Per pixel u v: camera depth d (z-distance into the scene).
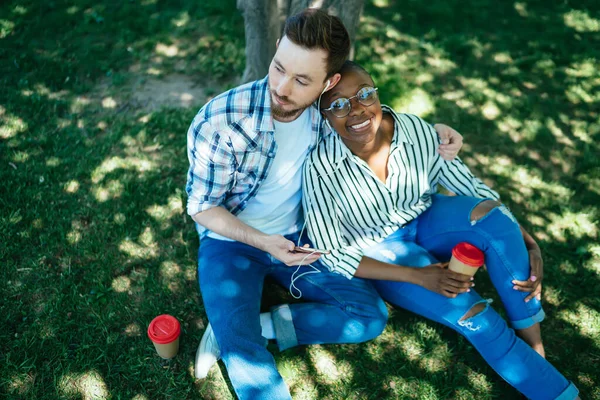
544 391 2.46
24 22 4.81
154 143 3.83
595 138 4.08
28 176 3.50
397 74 4.52
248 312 2.39
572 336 2.90
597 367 2.77
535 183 3.73
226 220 2.42
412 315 2.98
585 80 4.64
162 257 3.17
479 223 2.64
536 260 2.66
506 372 2.52
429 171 2.66
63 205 3.37
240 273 2.51
